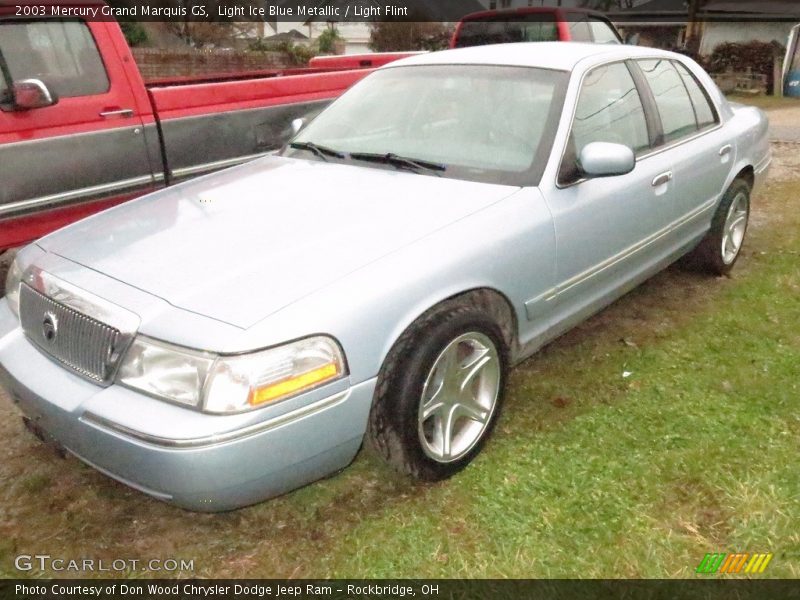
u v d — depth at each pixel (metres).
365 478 3.04
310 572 2.57
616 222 3.61
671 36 24.34
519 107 3.54
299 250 2.73
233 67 14.26
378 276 2.62
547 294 3.29
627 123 3.88
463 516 2.79
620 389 3.67
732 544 2.64
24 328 2.90
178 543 2.72
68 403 2.48
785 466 3.03
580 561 2.57
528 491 2.92
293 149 3.95
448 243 2.85
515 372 3.85
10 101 4.38
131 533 2.77
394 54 7.81
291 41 24.42
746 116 5.12
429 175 3.37
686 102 4.46
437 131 3.61
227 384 2.29
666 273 5.17
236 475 2.34
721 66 20.77
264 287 2.51
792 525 2.71
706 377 3.76
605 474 3.01
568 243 3.32
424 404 2.79
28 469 3.13
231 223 3.00
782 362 3.89
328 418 2.48
